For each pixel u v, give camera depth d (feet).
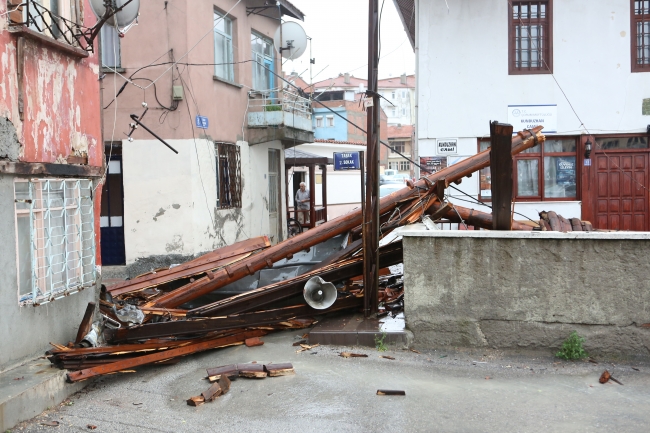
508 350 21.30
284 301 26.02
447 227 45.70
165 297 26.03
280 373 19.70
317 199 112.68
